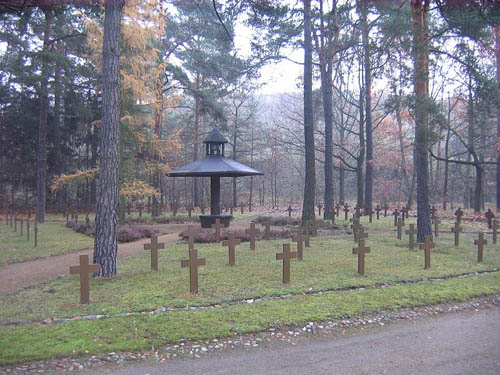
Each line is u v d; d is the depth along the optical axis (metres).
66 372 4.39
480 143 32.72
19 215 28.06
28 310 6.41
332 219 20.66
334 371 4.44
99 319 5.84
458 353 4.93
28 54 20.44
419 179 13.12
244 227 18.23
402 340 5.36
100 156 8.86
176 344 5.11
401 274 8.67
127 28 16.06
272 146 39.19
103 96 8.81
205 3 14.28
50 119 32.09
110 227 8.77
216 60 25.02
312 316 6.05
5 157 32.47
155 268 9.24
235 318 5.90
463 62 14.26
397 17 15.30
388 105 13.72
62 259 11.54
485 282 8.11
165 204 35.97
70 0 9.42
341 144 34.47
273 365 4.59
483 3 11.53
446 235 15.80
